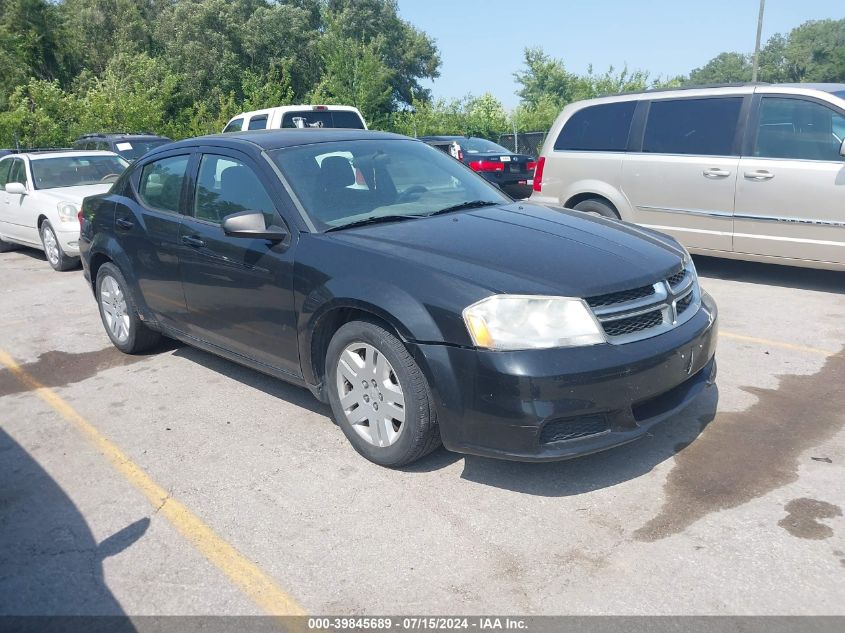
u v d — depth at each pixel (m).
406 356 3.39
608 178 7.63
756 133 6.68
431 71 52.28
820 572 2.74
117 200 5.42
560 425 3.15
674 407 3.46
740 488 3.35
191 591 2.85
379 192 4.33
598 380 3.11
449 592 2.75
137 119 26.77
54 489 3.71
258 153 4.30
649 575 2.78
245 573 2.94
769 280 7.26
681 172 7.09
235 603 2.77
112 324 5.77
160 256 4.86
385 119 31.06
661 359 3.28
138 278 5.18
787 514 3.12
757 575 2.74
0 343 6.32
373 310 3.44
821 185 6.29
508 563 2.90
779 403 4.26
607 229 4.04
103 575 2.98
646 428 3.29
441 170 4.78
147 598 2.83
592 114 7.83
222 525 3.29
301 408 4.53
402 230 3.84
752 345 5.30
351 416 3.77
